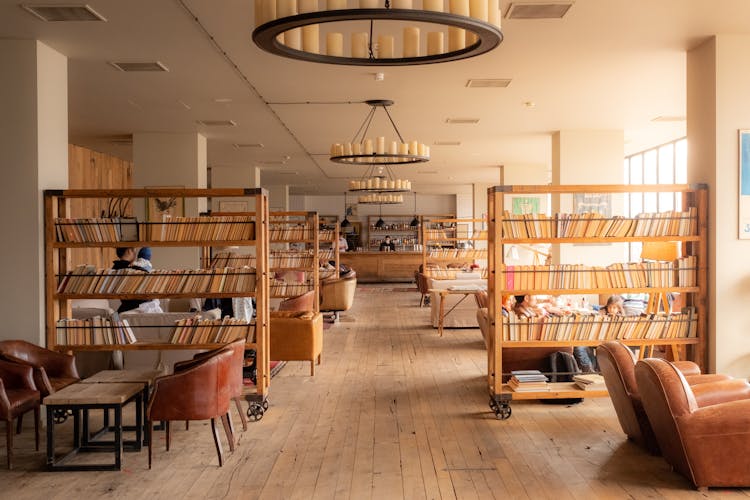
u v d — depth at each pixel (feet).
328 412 19.62
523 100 28.96
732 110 19.93
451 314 36.83
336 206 87.04
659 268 19.89
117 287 19.26
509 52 21.39
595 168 37.19
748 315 19.86
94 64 22.38
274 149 44.01
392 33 19.02
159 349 19.17
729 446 13.04
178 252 34.81
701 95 20.75
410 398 21.27
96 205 44.21
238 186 53.21
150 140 36.60
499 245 19.38
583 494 13.20
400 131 37.42
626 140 41.45
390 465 15.02
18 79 19.35
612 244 36.58
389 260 70.08
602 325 19.66
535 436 17.17
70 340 19.15
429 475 14.37
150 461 15.01
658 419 13.70
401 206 86.99
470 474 14.42
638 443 16.29
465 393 21.94
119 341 19.12
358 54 13.07
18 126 19.31
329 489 13.60
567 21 18.42
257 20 10.92
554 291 19.53
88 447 16.28
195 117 32.30
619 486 13.61
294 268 34.12
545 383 19.54
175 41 19.85
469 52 11.86
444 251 51.57
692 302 20.33
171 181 36.52
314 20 10.12
